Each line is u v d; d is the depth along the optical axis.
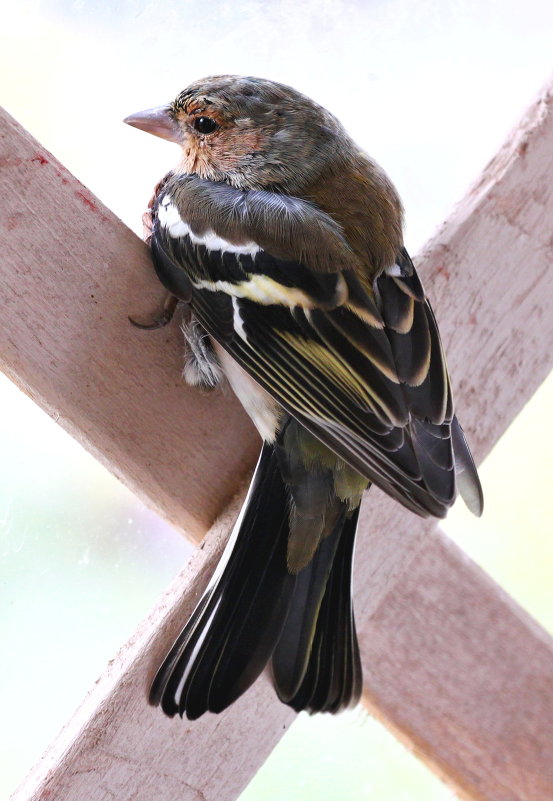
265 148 2.20
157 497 2.16
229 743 2.15
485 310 2.18
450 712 2.19
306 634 2.16
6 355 2.15
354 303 2.17
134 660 2.15
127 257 2.16
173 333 2.16
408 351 2.17
